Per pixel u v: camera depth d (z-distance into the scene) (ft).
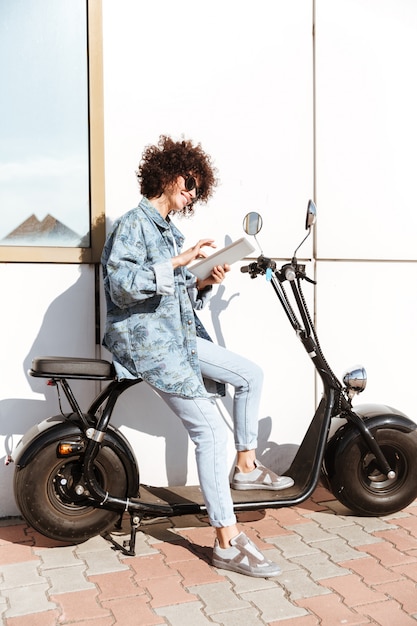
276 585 9.03
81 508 10.05
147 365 9.36
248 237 12.63
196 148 9.76
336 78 13.06
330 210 13.20
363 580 9.16
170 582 9.12
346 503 11.19
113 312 9.60
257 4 12.42
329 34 12.94
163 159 9.54
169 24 11.94
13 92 11.45
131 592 8.86
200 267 9.52
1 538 10.67
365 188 13.39
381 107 13.39
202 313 12.49
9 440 11.53
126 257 8.93
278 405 12.98
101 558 9.89
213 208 12.42
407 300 13.88
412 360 13.98
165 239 9.62
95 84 11.60
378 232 13.56
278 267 12.88
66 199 11.76
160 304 9.43
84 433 9.84
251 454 10.87
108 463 9.95
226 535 9.46
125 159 11.84
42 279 11.57
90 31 11.53
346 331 13.47
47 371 9.58
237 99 12.41
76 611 8.39
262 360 12.85
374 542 10.39
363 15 13.14
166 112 12.02
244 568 9.27
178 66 12.04
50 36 11.52
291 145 12.82
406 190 13.70
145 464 12.19
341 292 13.39
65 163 11.72
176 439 12.31
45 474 9.77
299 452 11.25
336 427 11.32
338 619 8.18
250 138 12.54
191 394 9.29
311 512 11.69
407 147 13.64
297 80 12.78
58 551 10.15
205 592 8.84
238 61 12.38
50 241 11.75
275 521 11.27
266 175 12.69
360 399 13.65
